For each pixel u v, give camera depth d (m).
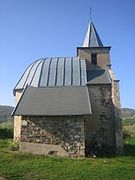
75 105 18.69
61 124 17.64
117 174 13.52
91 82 22.36
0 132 27.22
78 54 26.03
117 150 20.03
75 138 17.42
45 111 17.98
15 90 23.78
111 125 21.72
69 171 13.54
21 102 19.20
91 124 21.72
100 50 25.86
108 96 22.14
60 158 16.17
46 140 17.55
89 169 14.05
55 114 17.55
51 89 21.38
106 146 21.34
